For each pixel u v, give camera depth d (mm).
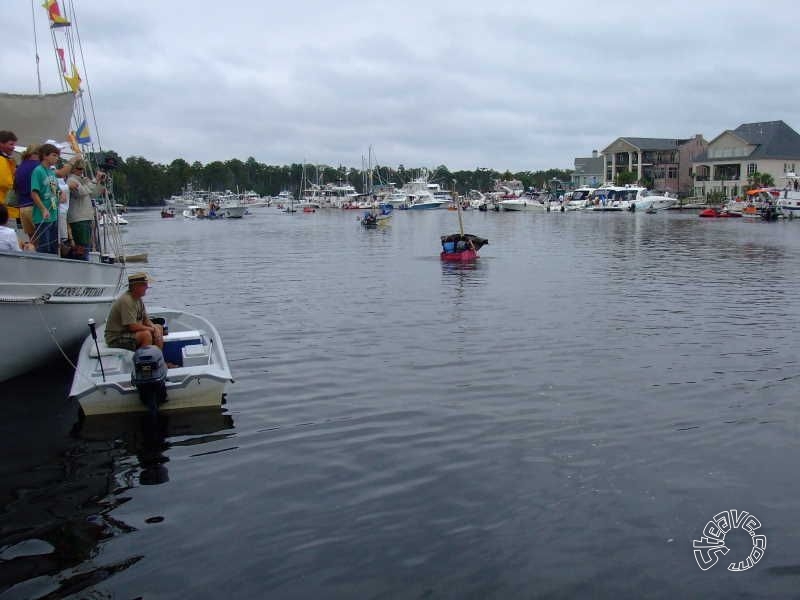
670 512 6773
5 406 10008
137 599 5430
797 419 9328
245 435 8883
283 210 130250
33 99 13305
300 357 12945
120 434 8945
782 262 30156
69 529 6500
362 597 5441
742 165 99188
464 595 5469
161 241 50250
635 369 11898
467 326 15781
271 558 5980
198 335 10984
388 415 9586
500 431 8930
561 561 5938
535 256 34031
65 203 13430
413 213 108188
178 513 6789
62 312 11242
